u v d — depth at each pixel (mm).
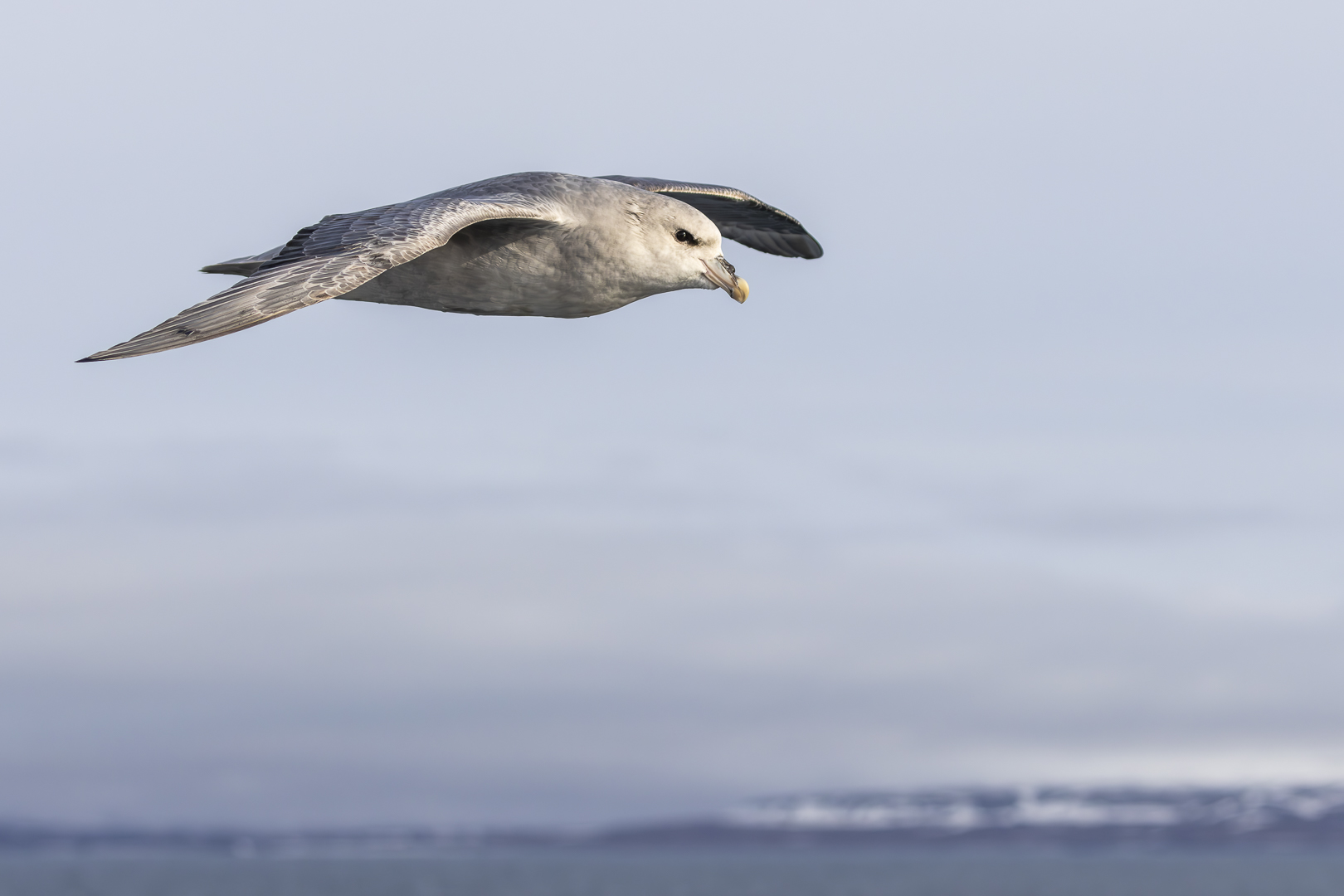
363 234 10281
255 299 9234
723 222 15727
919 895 185875
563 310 12562
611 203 12188
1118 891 194750
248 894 192375
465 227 11633
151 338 8719
